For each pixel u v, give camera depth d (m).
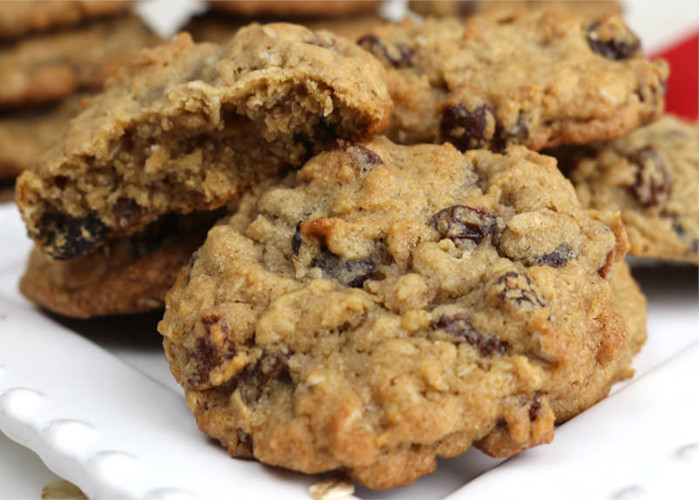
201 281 0.27
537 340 0.25
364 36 0.32
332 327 0.26
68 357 0.29
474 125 0.30
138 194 0.30
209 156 0.29
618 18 0.33
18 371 0.28
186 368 0.26
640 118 0.31
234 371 0.26
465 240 0.27
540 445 0.26
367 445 0.24
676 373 0.28
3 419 0.27
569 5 0.48
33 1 0.48
